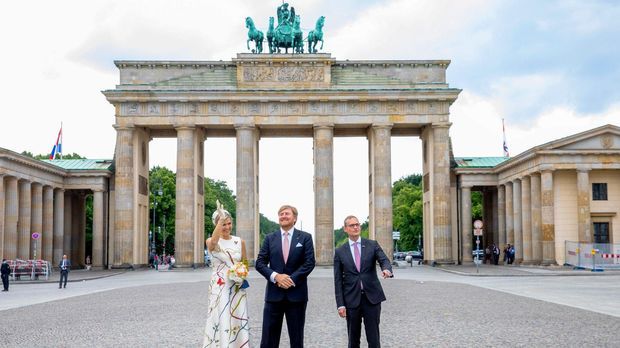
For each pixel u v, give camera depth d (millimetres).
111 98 126188
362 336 31922
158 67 130125
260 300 52344
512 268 110562
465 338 30844
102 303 51344
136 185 129000
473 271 99875
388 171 127312
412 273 99562
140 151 131375
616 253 101250
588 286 65875
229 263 23281
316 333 33219
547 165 110250
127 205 126312
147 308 46625
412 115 128375
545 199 110500
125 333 33500
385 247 126688
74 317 41344
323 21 133125
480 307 45094
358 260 23922
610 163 109625
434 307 45312
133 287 71812
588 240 109250
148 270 124062
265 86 128500
